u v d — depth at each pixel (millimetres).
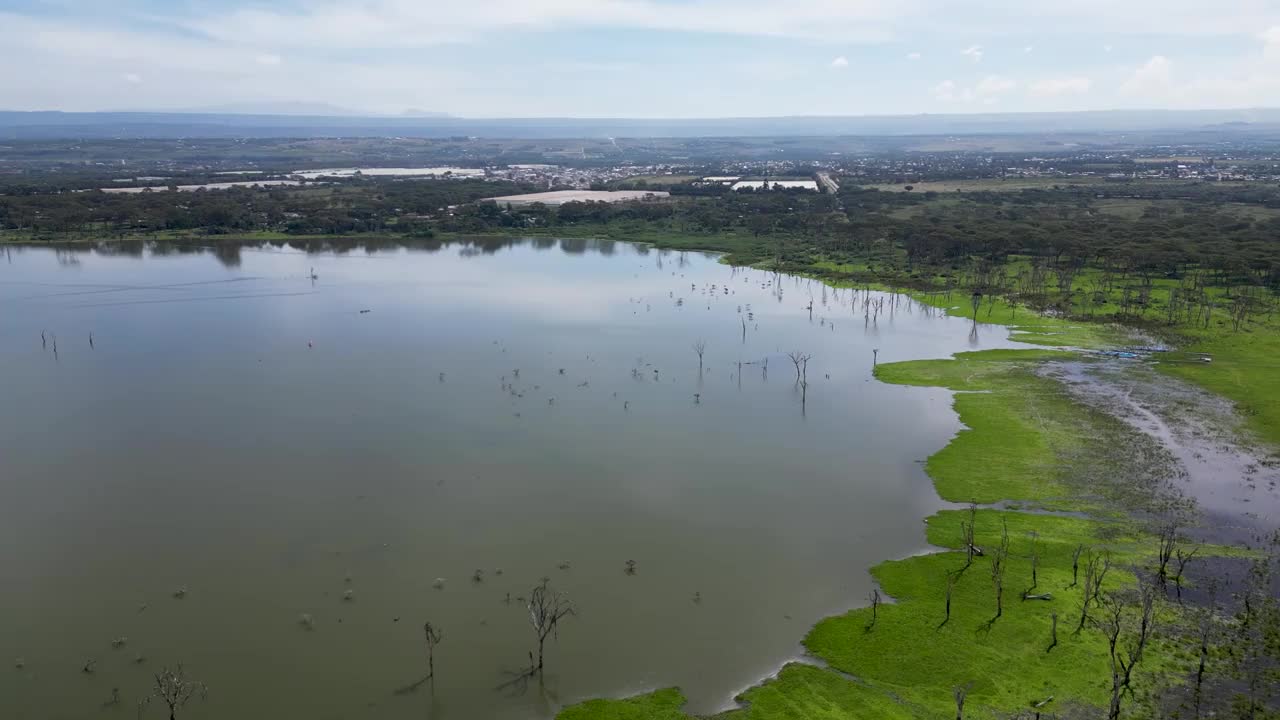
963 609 70875
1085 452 105188
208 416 116938
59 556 79500
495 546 82250
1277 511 89062
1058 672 62375
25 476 96688
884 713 58594
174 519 87062
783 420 118062
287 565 78312
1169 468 100125
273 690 60750
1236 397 125688
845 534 85438
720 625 69250
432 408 121250
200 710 58562
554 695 60500
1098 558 78875
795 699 60094
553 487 95688
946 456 104688
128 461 101312
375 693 60562
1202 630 67188
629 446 108000
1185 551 80375
